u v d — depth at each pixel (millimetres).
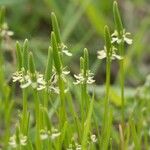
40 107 225
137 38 489
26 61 222
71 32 515
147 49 527
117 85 456
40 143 219
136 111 354
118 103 374
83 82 235
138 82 482
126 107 373
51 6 526
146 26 494
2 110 353
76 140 266
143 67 511
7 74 426
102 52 237
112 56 236
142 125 325
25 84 217
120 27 238
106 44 234
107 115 245
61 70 225
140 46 502
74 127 258
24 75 222
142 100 359
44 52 501
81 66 235
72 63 491
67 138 243
